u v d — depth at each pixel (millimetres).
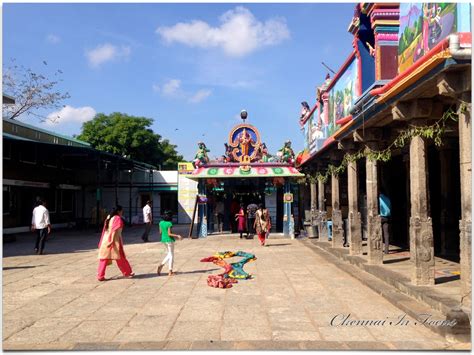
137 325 5660
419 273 6836
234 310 6352
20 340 5113
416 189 6895
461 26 5641
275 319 5863
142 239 17938
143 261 11555
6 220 19969
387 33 8930
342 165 11797
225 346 4797
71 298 7215
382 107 7746
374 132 9203
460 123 5621
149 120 36062
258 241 16531
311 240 16094
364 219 13680
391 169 14391
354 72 11992
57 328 5566
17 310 6477
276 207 20422
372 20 9086
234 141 18859
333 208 12875
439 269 8359
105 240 8828
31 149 21062
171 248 9359
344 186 17859
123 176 29578
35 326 5664
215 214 21016
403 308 6145
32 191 22297
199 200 18375
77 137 34375
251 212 18219
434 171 11812
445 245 10602
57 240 17625
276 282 8414
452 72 5477
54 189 24719
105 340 5070
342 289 7715
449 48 5109
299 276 9031
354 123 9352
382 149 9883
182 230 22719
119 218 9047
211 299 7051
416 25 7113
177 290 7770
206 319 5891
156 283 8430
